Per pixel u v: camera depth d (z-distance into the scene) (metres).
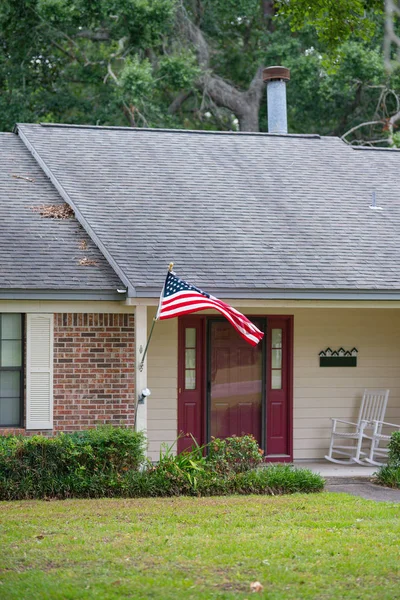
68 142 20.27
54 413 15.65
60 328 15.68
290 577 9.38
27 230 16.98
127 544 10.65
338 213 19.06
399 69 31.28
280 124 23.89
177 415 17.97
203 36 34.88
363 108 34.84
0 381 15.79
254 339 14.75
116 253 16.14
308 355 18.73
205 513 12.45
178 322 18.05
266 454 18.45
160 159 20.20
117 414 15.85
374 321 19.11
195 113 35.19
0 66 31.70
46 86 33.28
